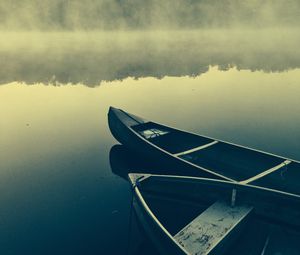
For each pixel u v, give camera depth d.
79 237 7.58
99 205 8.94
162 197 7.98
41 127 15.27
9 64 33.69
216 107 18.06
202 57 37.81
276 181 9.40
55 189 9.78
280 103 18.52
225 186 7.75
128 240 7.40
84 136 14.20
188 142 11.58
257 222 7.60
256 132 14.27
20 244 7.33
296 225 7.21
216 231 6.73
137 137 10.93
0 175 10.66
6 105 19.11
